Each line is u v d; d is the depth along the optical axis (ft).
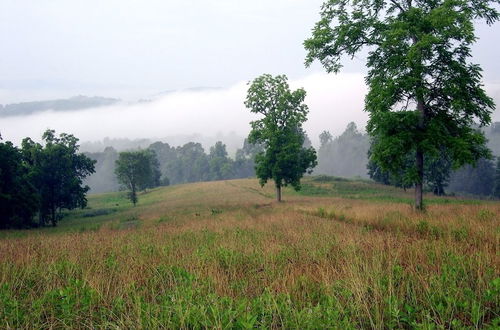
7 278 20.30
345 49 60.59
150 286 18.58
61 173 130.31
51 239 41.91
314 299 15.12
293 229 38.96
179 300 13.57
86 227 86.48
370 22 55.88
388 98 51.49
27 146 127.65
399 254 21.04
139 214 124.16
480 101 50.90
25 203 106.73
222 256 24.43
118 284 18.07
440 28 47.09
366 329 12.37
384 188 218.79
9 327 12.37
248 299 14.97
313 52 61.62
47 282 18.76
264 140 130.21
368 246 24.40
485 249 20.84
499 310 12.58
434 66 52.39
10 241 42.86
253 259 23.56
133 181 228.02
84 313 14.06
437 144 51.37
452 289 13.97
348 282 15.57
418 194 55.52
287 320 12.16
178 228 51.21
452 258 19.04
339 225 41.81
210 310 13.11
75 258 25.22
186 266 21.53
